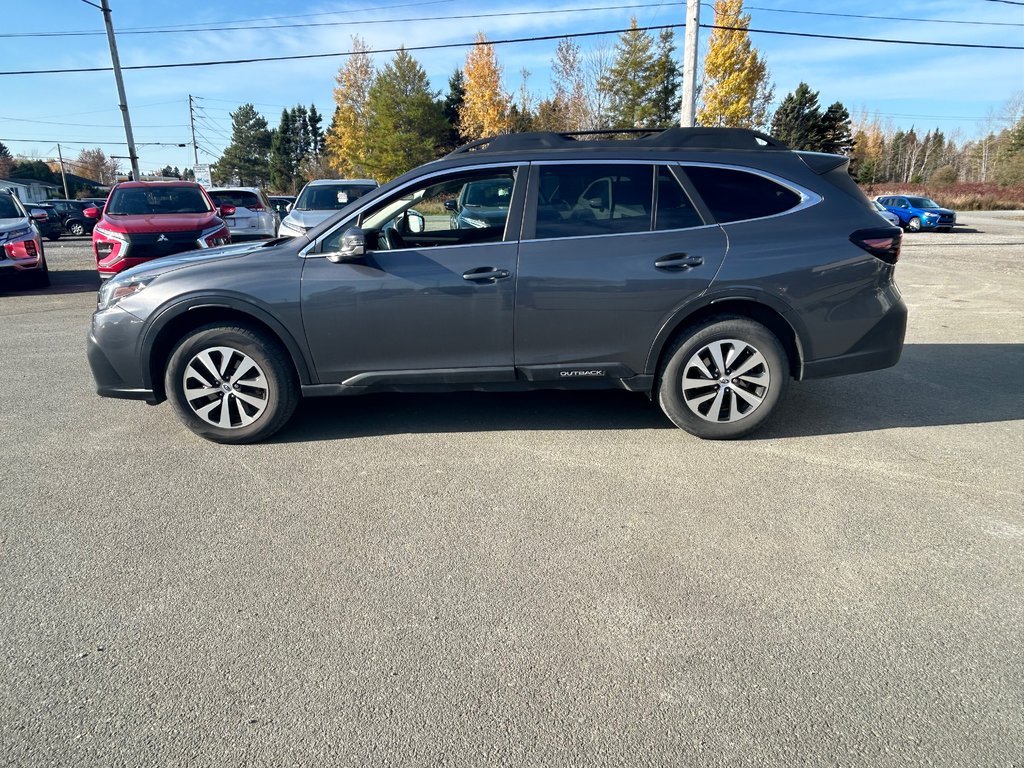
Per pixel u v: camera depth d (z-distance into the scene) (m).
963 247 19.00
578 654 2.32
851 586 2.70
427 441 4.29
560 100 36.41
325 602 2.62
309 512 3.35
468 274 3.94
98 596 2.66
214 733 1.99
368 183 12.55
